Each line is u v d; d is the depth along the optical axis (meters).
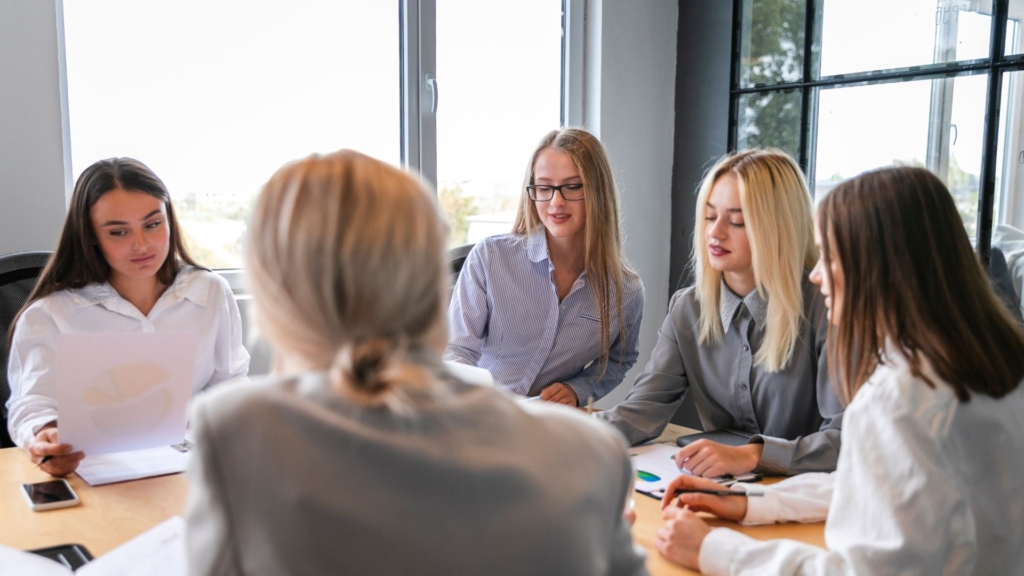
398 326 0.70
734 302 1.80
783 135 3.07
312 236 0.68
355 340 0.69
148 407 1.42
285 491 0.63
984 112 2.55
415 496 0.65
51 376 1.64
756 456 1.49
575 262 2.21
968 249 1.08
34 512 1.24
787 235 1.68
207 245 2.43
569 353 2.21
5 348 1.77
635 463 1.56
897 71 2.74
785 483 1.34
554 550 0.68
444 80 2.90
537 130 3.21
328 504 0.63
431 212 0.73
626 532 0.80
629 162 3.30
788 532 1.23
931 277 1.04
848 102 2.89
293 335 0.70
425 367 0.72
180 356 1.42
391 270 0.68
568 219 2.10
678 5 3.37
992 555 1.00
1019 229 2.53
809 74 2.97
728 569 1.05
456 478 0.66
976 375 0.99
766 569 1.02
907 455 0.95
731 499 1.27
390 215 0.69
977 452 0.98
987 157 2.56
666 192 3.45
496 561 0.66
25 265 1.86
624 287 2.23
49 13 2.03
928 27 2.66
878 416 0.98
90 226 1.74
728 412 1.88
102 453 1.42
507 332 2.21
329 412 0.66
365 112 2.72
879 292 1.05
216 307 1.95
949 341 1.01
